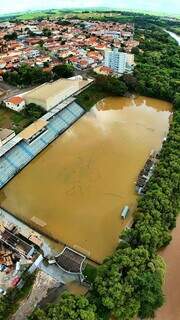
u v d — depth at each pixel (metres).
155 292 89.62
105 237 112.06
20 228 112.31
